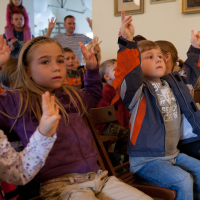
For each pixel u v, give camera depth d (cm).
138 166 108
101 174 87
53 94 93
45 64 85
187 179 95
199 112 119
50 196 79
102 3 268
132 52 100
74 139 89
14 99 83
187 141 121
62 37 313
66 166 84
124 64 102
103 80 196
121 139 167
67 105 95
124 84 104
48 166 82
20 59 88
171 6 236
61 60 89
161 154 105
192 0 223
